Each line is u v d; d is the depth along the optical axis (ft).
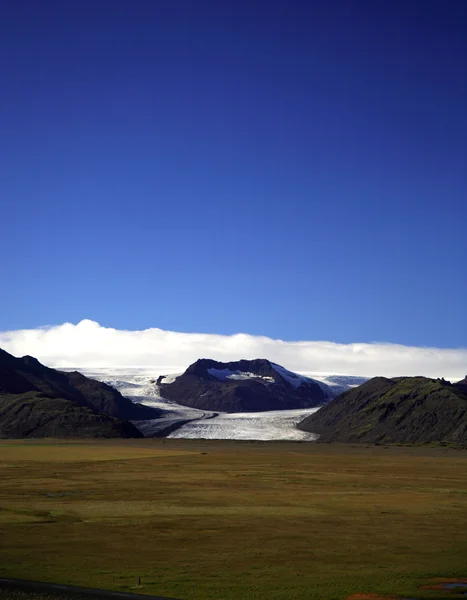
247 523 242.58
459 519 253.24
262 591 153.28
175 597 147.33
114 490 331.77
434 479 394.32
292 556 191.11
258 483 366.02
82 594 147.64
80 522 242.58
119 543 207.92
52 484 355.97
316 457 580.30
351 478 397.19
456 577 167.22
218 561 184.44
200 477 396.37
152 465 482.28
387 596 149.48
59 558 187.21
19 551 196.03
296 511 270.05
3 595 145.59
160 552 195.72
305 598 147.54
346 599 147.33
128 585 157.58
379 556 191.52
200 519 250.16
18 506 277.44
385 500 302.25
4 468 451.94
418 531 229.04
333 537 218.38
